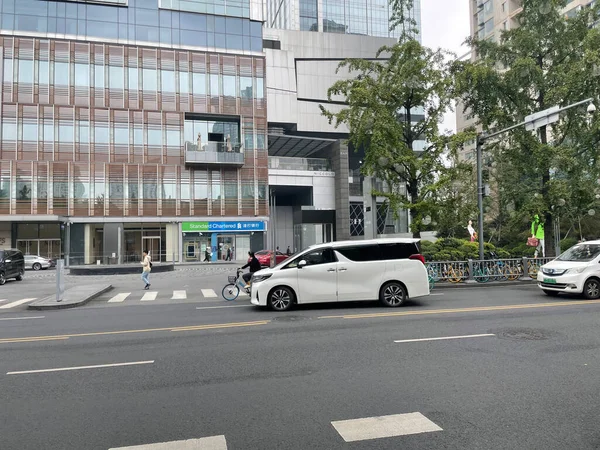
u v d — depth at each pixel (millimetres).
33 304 13711
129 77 41188
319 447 3789
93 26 40594
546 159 20219
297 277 11688
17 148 37938
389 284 11859
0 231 38938
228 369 6184
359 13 75875
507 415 4387
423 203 17406
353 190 51625
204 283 21359
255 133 44562
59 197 38656
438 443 3820
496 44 22688
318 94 56938
